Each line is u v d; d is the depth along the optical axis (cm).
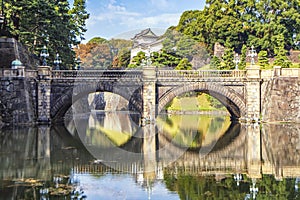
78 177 2316
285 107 5444
